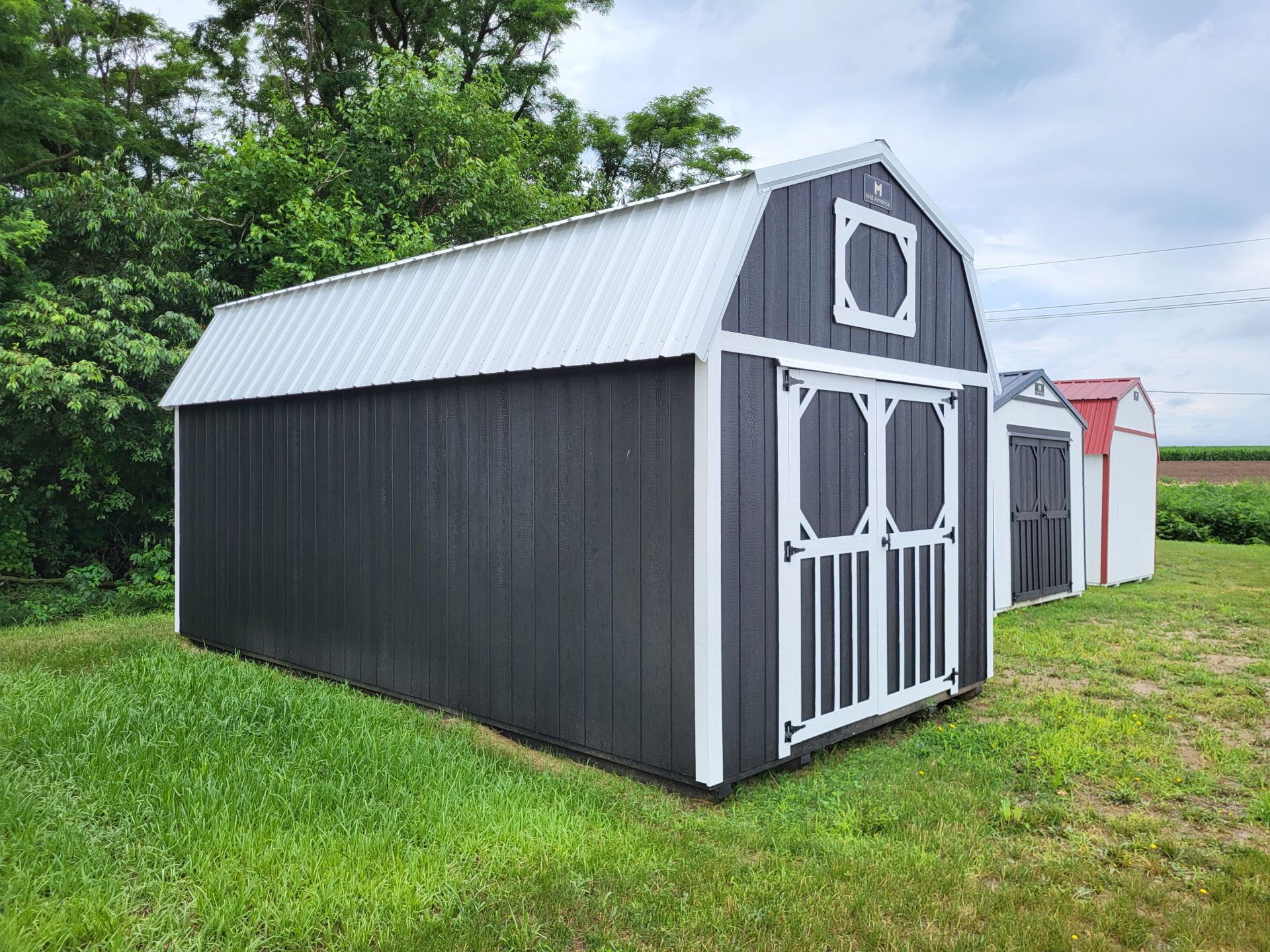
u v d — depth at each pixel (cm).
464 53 1931
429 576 575
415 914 285
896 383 556
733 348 431
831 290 503
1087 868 352
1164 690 646
